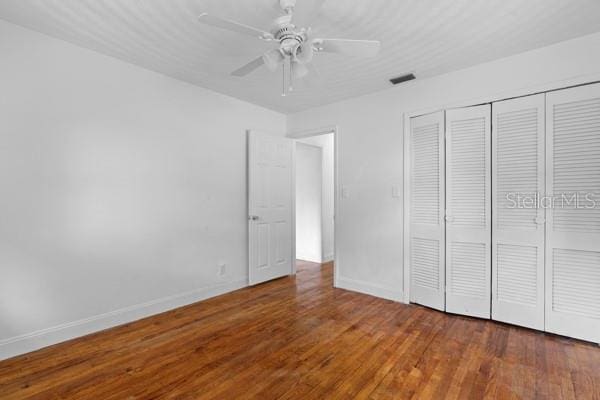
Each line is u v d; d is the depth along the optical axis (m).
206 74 2.93
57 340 2.27
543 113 2.39
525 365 1.97
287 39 1.80
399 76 2.93
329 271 4.56
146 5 1.88
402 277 3.16
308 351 2.17
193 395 1.69
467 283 2.76
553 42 2.31
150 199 2.83
